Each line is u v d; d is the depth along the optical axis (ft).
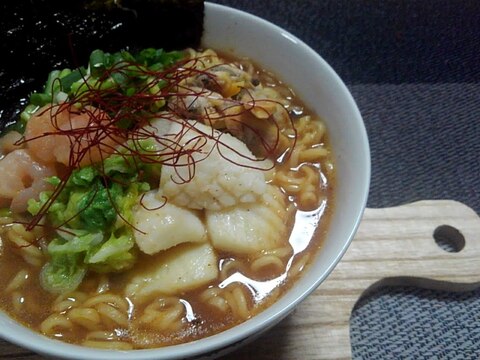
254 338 0.56
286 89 0.73
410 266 0.70
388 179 0.81
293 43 0.71
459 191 0.80
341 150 0.64
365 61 0.94
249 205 0.60
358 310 0.69
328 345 0.63
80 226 0.57
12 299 0.57
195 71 0.68
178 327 0.56
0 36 0.71
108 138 0.61
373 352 0.66
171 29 0.75
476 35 0.97
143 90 0.67
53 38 0.72
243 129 0.66
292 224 0.62
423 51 0.95
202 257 0.58
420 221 0.74
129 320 0.56
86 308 0.56
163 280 0.58
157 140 0.61
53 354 0.47
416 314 0.69
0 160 0.63
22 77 0.72
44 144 0.61
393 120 0.87
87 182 0.58
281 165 0.67
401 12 0.99
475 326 0.68
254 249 0.59
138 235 0.56
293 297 0.50
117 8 0.73
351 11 0.99
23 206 0.61
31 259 0.59
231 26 0.74
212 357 0.53
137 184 0.59
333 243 0.55
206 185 0.58
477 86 0.92
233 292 0.57
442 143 0.85
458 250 0.73
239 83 0.69
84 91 0.66
